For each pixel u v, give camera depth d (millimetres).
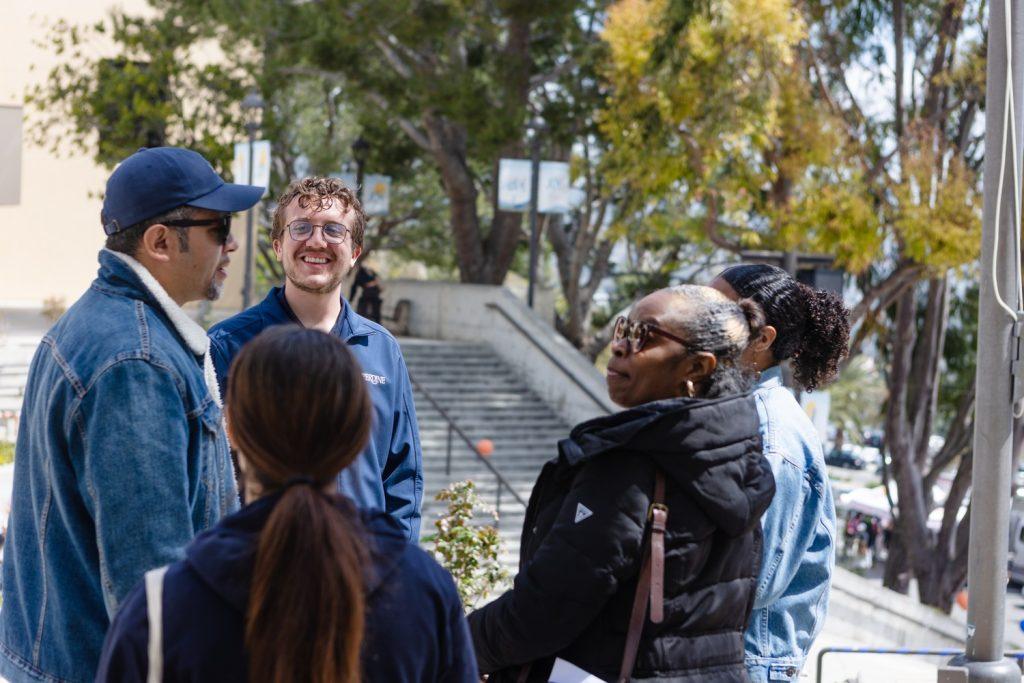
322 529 1645
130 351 2352
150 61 22391
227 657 1638
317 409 1702
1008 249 4887
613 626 2439
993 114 4867
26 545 2518
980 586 4824
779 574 2895
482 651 2547
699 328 2600
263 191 2727
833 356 3246
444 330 22109
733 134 16141
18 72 28188
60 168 29031
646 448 2406
